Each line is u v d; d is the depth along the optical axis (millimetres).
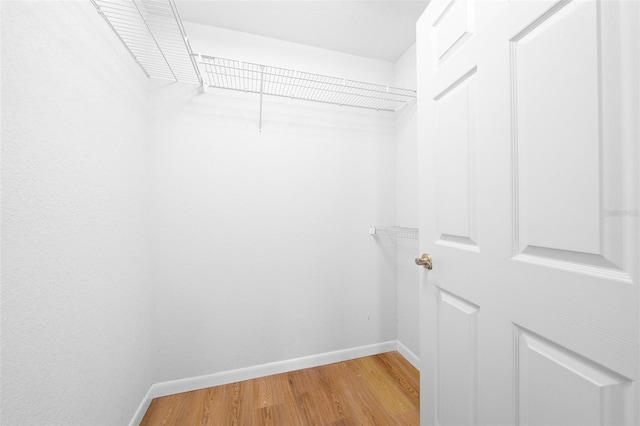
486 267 699
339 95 1815
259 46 1637
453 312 838
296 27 1574
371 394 1464
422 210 993
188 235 1510
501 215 649
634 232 414
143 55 1354
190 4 1380
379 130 1923
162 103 1462
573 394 503
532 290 575
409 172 1823
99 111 930
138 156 1297
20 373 597
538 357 571
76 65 800
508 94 623
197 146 1521
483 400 716
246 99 1609
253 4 1393
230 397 1440
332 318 1813
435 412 931
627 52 420
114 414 1027
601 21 449
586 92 471
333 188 1814
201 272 1533
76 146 800
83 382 825
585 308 477
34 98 641
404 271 1882
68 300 760
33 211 638
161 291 1464
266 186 1659
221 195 1566
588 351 472
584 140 476
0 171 552
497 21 650
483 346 715
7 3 567
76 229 799
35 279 642
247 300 1623
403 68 1859
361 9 1444
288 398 1432
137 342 1259
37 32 648
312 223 1766
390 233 1817
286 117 1698
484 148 700
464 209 780
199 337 1528
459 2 786
